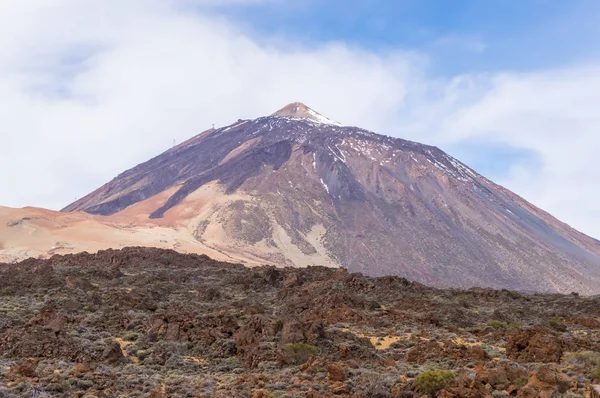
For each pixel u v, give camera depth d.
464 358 41.06
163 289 76.19
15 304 61.09
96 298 63.44
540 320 62.97
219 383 36.28
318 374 36.34
